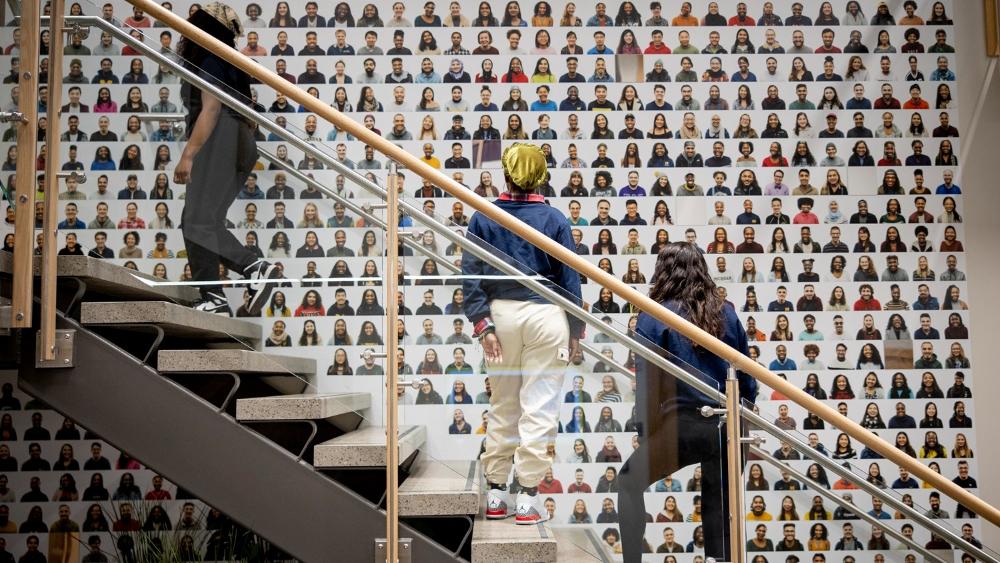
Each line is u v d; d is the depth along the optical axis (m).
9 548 4.78
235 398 3.06
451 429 2.80
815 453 2.83
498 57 5.20
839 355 5.09
